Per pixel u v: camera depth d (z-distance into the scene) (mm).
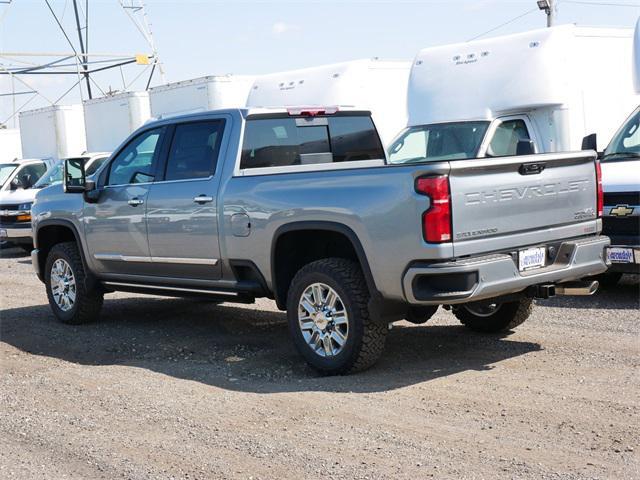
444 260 5758
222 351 7484
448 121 12430
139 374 6758
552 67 11695
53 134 21234
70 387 6430
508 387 5926
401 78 15062
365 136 8289
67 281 9008
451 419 5281
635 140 9883
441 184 5688
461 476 4371
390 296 6039
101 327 8805
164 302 10133
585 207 6711
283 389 6137
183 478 4523
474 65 12422
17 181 18734
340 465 4586
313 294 6492
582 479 4281
